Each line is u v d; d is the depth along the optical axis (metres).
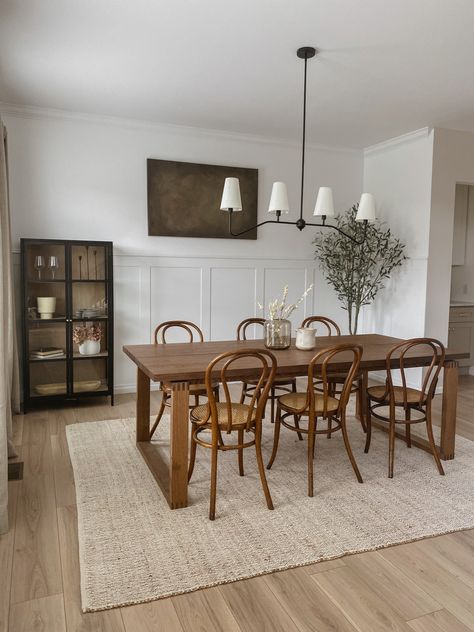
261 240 5.48
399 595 1.96
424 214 5.01
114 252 4.88
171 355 3.11
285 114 4.57
